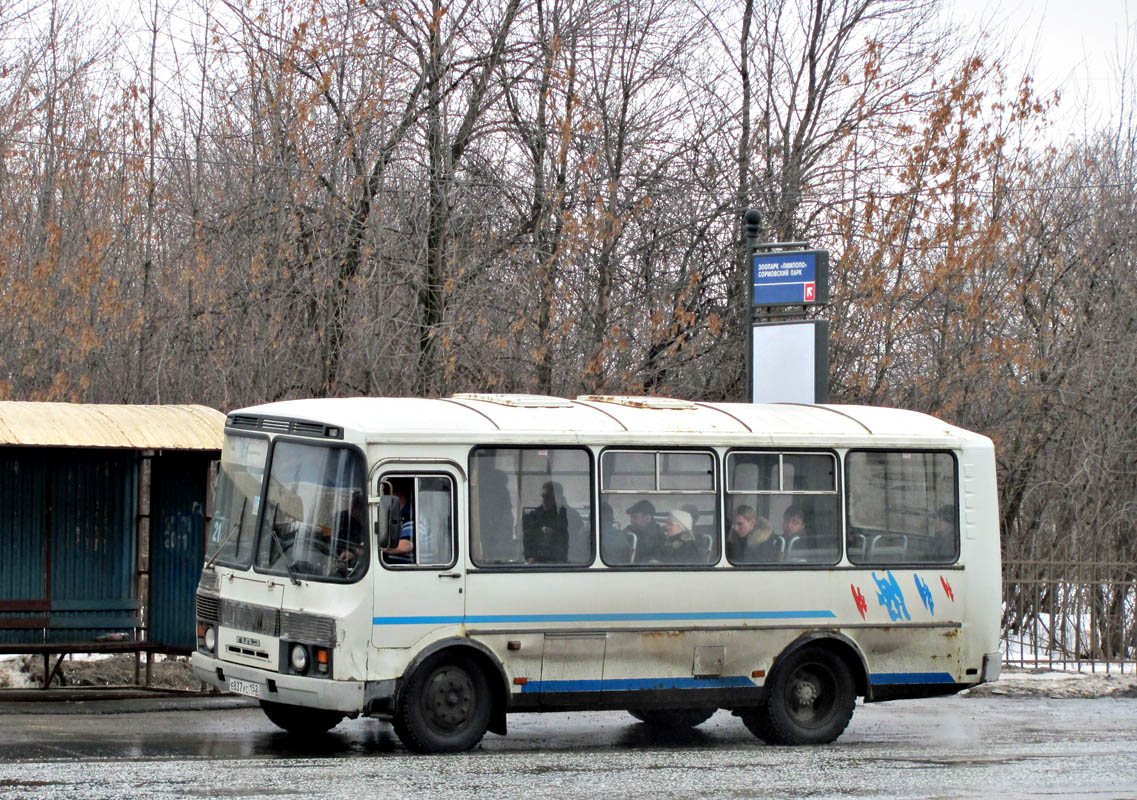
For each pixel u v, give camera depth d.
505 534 11.06
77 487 13.50
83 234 21.44
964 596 12.80
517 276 22.17
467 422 11.09
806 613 12.16
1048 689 16.58
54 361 20.50
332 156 21.34
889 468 12.68
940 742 12.54
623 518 11.53
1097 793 9.66
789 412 12.79
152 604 13.80
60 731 11.13
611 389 22.09
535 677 11.08
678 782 9.63
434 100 22.30
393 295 21.55
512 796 8.79
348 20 21.61
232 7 21.62
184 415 13.21
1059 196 26.75
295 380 20.98
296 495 10.82
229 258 21.22
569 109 21.55
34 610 13.20
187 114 22.25
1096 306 26.50
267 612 10.73
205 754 10.34
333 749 11.00
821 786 9.62
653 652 11.53
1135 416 25.53
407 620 10.60
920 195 22.69
